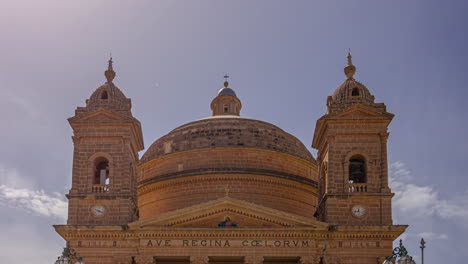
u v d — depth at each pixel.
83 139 59.84
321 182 62.94
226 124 71.19
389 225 55.91
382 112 58.91
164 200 67.31
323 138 61.97
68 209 57.69
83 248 55.94
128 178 58.81
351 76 63.03
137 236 55.94
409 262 44.81
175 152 69.38
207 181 66.25
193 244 55.50
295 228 55.56
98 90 62.16
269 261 57.78
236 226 56.34
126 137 59.62
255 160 68.44
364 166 59.28
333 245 55.88
